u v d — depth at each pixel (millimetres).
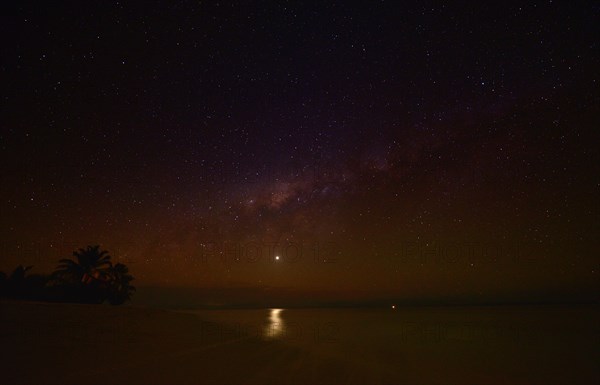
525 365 17156
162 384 11586
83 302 44594
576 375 15438
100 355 14812
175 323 26109
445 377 14625
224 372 13414
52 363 13250
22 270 43625
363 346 21203
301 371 14312
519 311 55438
